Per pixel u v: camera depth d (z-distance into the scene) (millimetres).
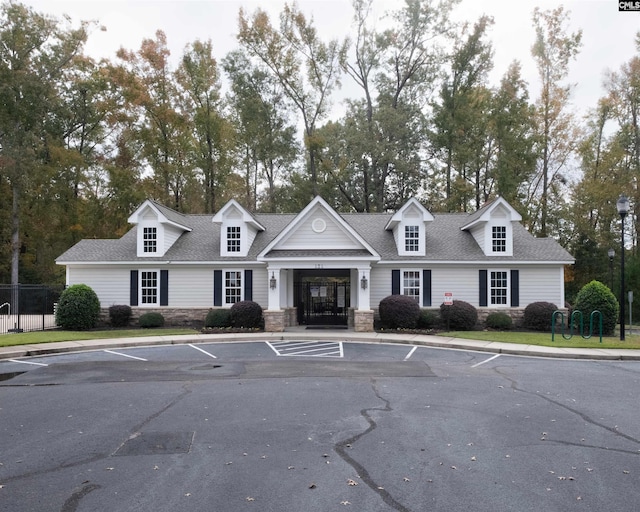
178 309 23516
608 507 4770
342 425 7508
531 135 36719
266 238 25672
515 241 24906
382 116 37781
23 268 38219
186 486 5270
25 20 33000
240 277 23781
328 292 25875
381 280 23625
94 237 38312
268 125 40281
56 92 35406
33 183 34188
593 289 20750
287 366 13117
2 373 12156
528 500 4922
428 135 40250
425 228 24594
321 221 22938
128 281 23766
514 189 34312
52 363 13719
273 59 39188
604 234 35938
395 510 4699
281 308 23109
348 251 22391
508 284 23141
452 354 15461
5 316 28203
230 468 5777
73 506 4793
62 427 7469
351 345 17609
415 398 9344
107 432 7199
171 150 36750
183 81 36281
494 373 12125
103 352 15922
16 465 5906
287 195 44188
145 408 8578
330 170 39469
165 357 14758
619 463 5965
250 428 7363
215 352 15836
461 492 5105
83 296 21672
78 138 40875
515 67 34969
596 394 9766
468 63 37562
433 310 23031
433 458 6113
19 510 4707
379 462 5973
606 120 38375
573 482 5383
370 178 43000
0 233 36438
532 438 6926
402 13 39938
